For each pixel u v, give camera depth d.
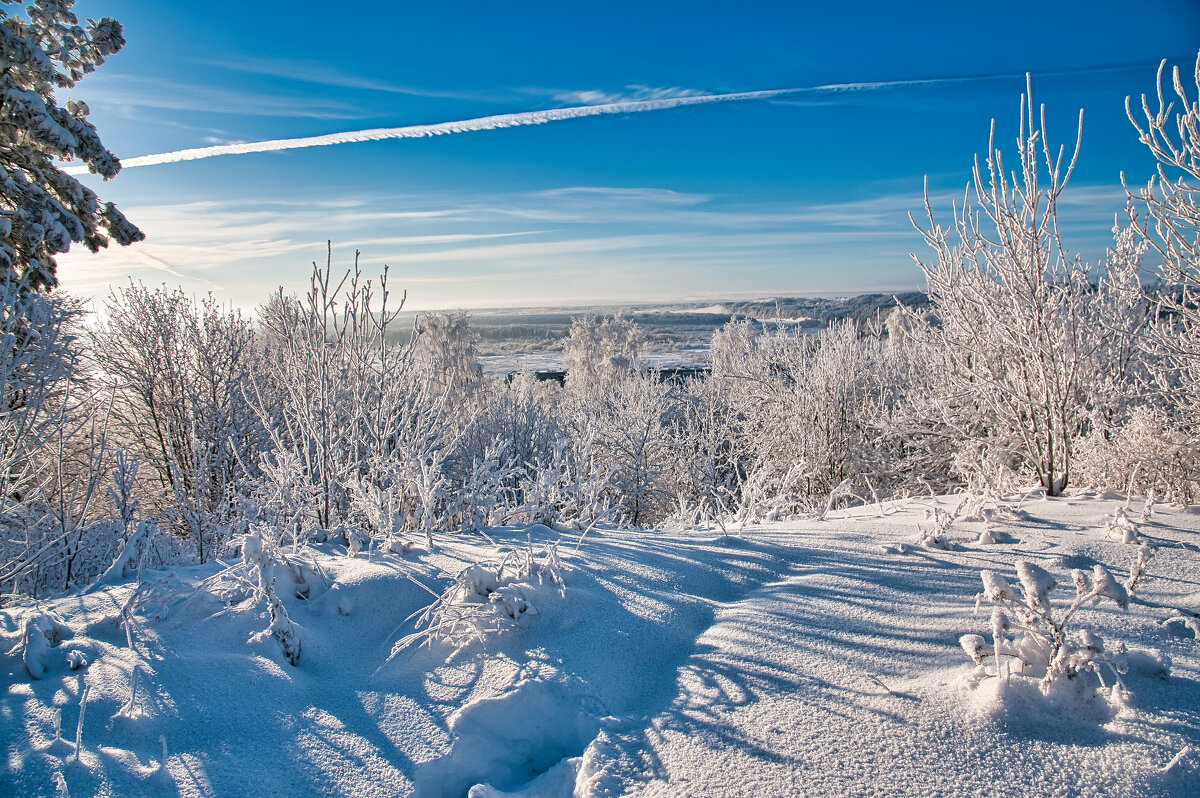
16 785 1.79
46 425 4.16
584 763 2.02
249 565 3.03
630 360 40.19
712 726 2.13
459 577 3.04
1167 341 4.76
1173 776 1.70
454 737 2.21
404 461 4.67
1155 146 4.28
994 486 5.10
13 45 8.27
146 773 1.89
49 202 8.62
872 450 11.70
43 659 2.38
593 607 3.02
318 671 2.59
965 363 6.87
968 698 2.07
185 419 12.00
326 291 5.07
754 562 3.62
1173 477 4.57
